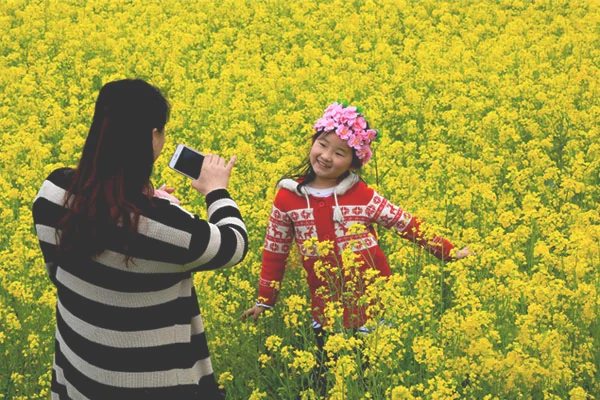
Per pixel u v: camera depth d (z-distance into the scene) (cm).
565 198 629
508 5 1477
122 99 281
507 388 395
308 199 458
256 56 1125
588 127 815
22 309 486
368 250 446
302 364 388
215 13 1407
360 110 454
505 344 430
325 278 462
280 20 1330
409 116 922
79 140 786
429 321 437
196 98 916
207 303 471
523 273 508
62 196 287
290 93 984
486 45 1170
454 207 623
